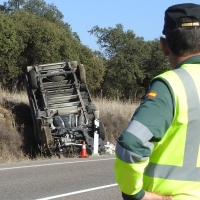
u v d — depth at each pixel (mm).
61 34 38344
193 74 2797
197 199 2723
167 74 2797
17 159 16125
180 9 2834
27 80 19062
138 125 2598
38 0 59844
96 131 17406
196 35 2812
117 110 23594
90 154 17000
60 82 18859
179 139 2727
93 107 18156
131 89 43125
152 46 44344
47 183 10570
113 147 18375
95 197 9234
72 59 38938
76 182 10812
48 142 16531
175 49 2877
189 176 2732
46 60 37062
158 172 2758
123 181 2643
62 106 18188
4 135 17719
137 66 43156
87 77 40875
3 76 35219
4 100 21047
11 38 33656
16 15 38094
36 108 17844
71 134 16953
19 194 9305
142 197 2691
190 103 2709
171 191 2740
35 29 36812
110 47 51375
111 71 43344
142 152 2584
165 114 2643
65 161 14703
